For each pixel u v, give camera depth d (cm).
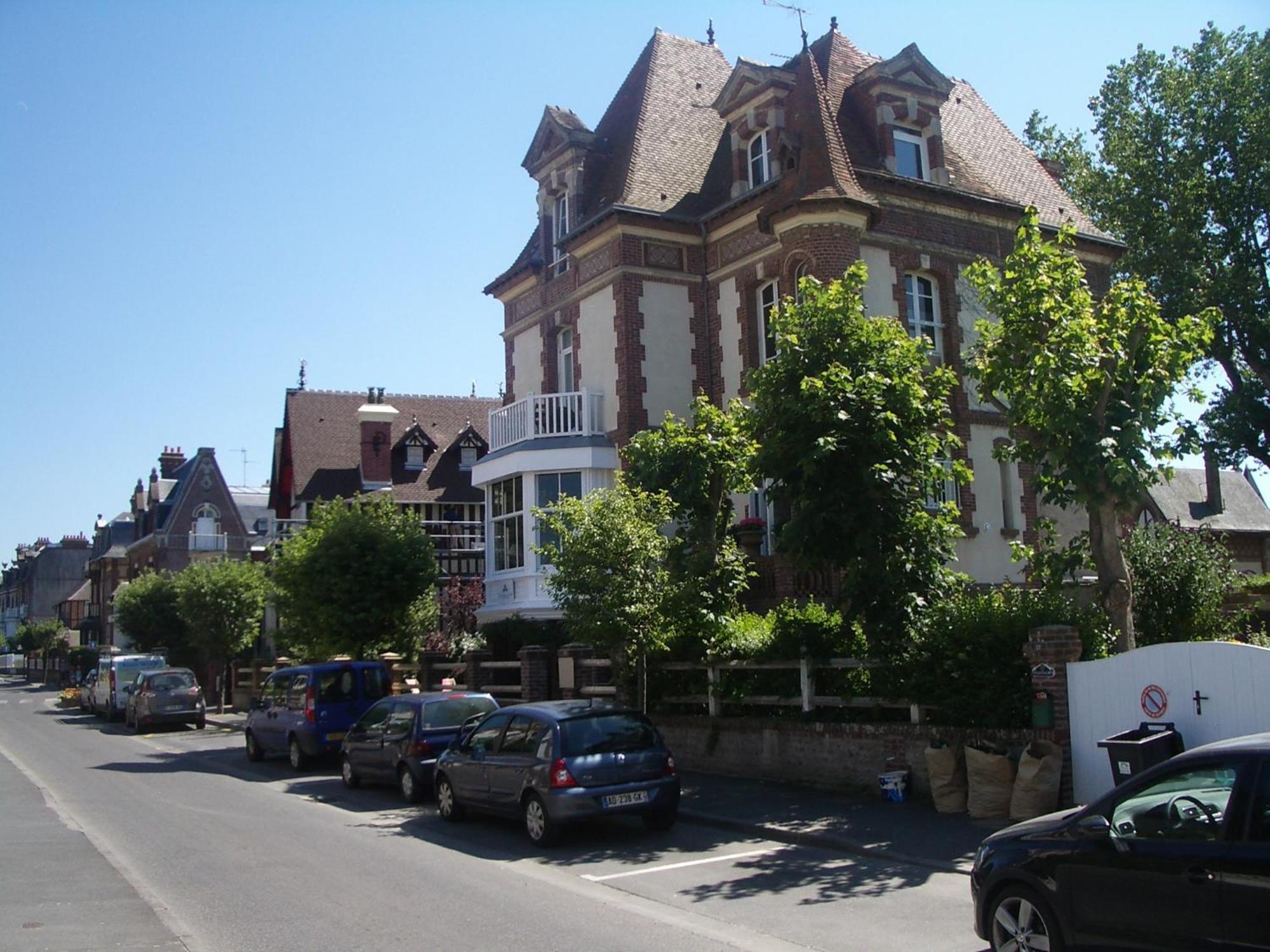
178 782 1867
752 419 1469
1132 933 600
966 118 2741
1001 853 683
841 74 2508
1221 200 3161
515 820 1312
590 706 1241
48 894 952
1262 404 3130
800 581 1966
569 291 2620
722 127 2758
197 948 780
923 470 1402
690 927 826
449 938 800
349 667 2025
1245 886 552
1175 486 4538
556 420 2477
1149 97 3331
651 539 1585
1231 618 1861
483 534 4188
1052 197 2703
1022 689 1199
